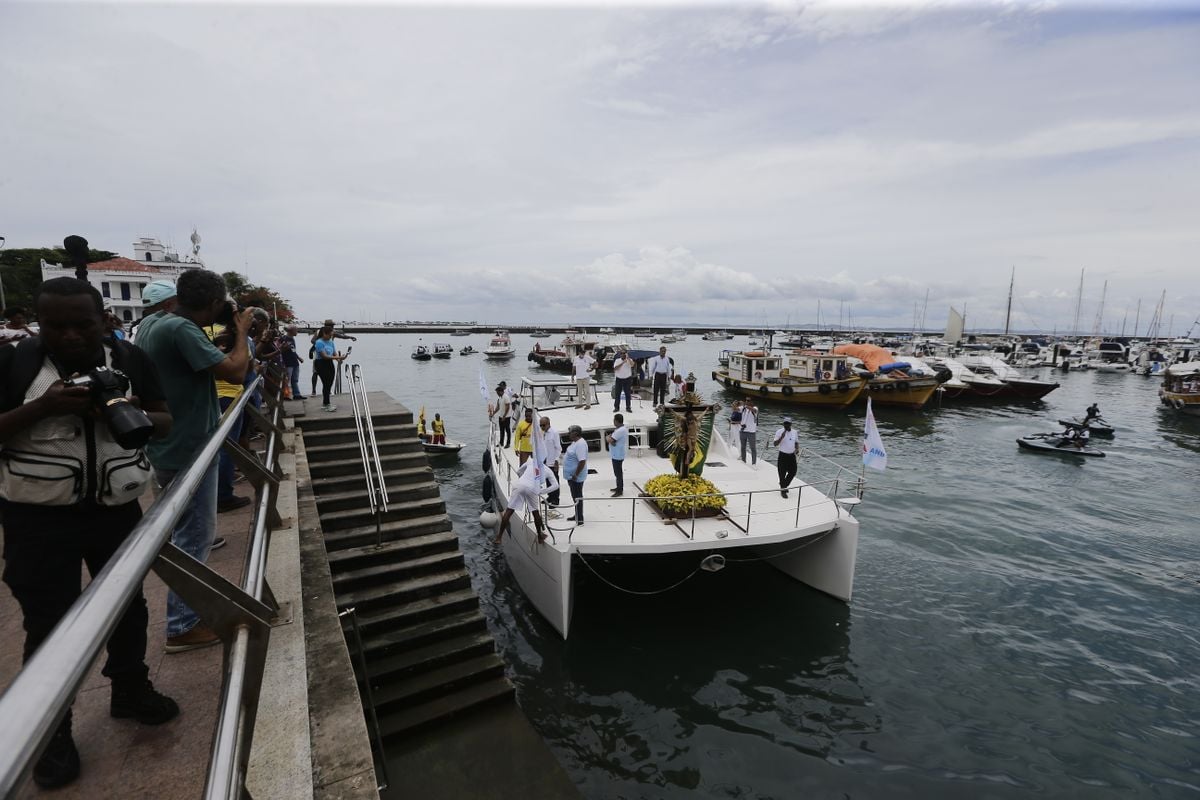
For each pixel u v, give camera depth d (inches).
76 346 89.4
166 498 76.9
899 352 2935.5
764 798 263.1
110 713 105.4
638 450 509.4
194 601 84.7
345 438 381.1
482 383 617.3
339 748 148.9
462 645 287.9
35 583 91.3
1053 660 362.9
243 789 82.5
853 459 889.5
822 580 423.5
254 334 303.9
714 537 365.4
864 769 279.1
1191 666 357.7
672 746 292.0
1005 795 265.7
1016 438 1056.2
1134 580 471.5
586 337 2765.7
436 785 238.2
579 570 450.0
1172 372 1480.1
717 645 373.7
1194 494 709.9
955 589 453.1
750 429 519.8
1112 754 289.1
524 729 265.4
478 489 729.6
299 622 150.6
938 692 333.1
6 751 29.4
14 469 87.3
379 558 309.3
